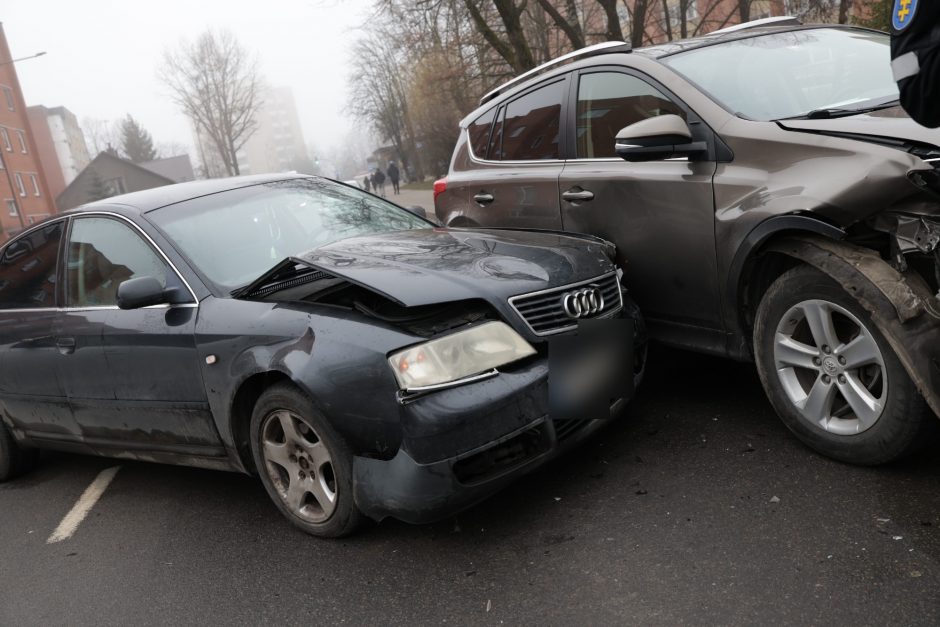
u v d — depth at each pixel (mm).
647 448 3645
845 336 3152
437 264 3344
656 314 4012
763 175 3346
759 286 3523
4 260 4836
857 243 3072
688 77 3900
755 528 2832
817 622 2287
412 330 3008
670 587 2594
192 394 3645
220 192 4395
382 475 2961
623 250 4090
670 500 3150
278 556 3350
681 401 4113
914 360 2709
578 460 3666
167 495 4359
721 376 4371
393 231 4332
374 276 3172
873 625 2230
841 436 3102
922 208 2832
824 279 3037
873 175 2895
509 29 20031
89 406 4215
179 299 3699
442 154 49375
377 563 3127
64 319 4227
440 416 2859
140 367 3824
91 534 4031
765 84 3811
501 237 3879
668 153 3670
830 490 2977
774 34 4324
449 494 2883
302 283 3605
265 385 3455
